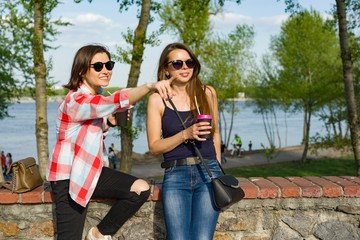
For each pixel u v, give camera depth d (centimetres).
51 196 342
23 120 14850
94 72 301
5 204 345
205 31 2248
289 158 3559
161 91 278
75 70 301
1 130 10150
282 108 3947
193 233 304
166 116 326
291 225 360
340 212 362
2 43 1739
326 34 3075
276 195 354
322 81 3075
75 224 299
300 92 3069
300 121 12550
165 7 2036
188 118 325
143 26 1140
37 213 348
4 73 1920
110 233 321
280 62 3303
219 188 303
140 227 353
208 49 2761
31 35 1570
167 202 311
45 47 1576
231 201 302
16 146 6269
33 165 356
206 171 318
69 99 289
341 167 2967
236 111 4391
